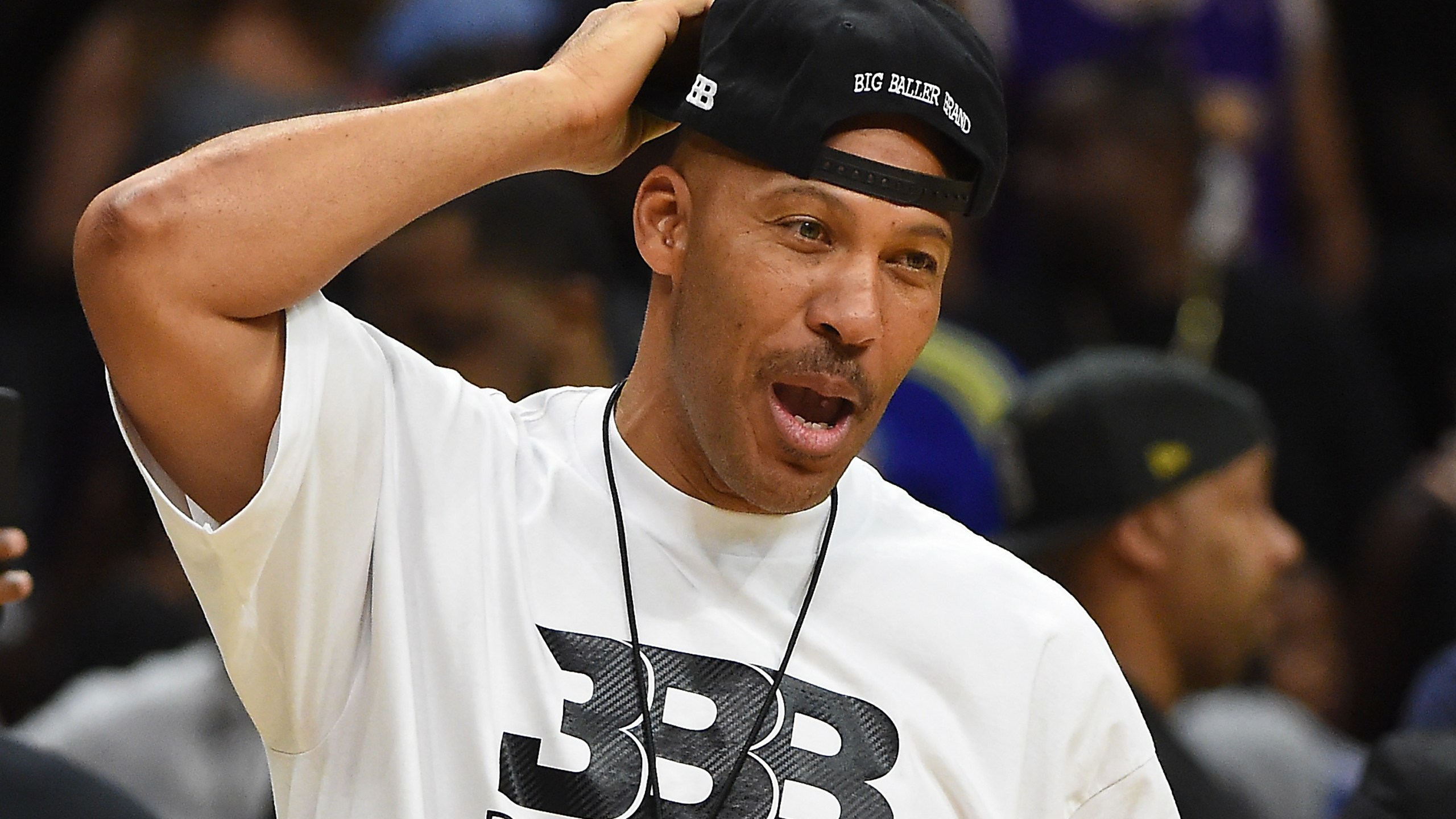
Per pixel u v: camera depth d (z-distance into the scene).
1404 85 21.11
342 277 12.46
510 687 6.83
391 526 6.98
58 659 13.84
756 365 6.86
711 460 7.03
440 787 6.74
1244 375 17.36
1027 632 7.23
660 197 7.20
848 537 7.36
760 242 6.84
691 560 7.13
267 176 6.54
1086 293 16.62
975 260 17.89
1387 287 20.00
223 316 6.50
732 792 6.80
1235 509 11.79
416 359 7.32
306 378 6.64
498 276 11.69
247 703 6.96
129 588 13.88
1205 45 19.20
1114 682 7.34
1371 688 16.30
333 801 6.88
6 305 18.02
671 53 7.39
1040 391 12.15
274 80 16.27
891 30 6.82
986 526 14.36
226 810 12.23
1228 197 18.41
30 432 16.42
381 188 6.65
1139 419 11.72
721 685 6.96
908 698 7.05
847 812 6.83
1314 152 19.67
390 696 6.81
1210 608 11.69
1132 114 16.48
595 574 7.08
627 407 7.39
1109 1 18.55
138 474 14.42
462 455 7.18
